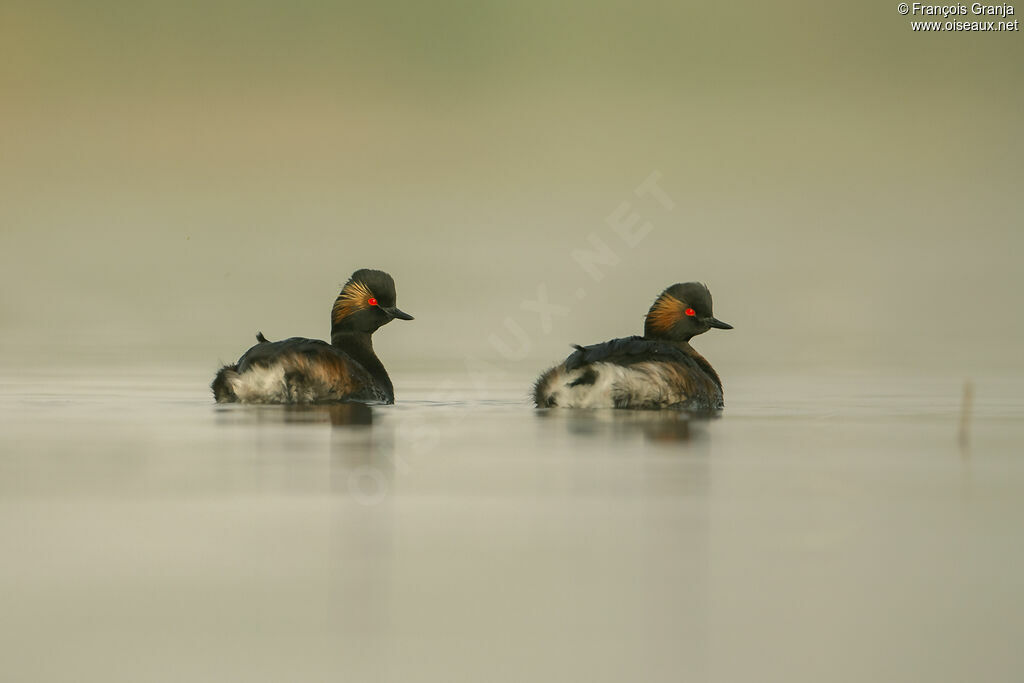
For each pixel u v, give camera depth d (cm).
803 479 1322
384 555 1084
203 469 1359
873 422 1669
